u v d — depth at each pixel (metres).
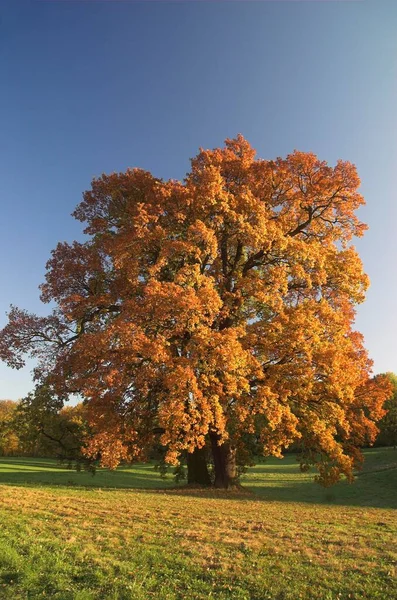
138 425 18.67
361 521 12.09
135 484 27.45
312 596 6.49
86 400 18.02
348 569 7.46
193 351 16.12
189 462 22.92
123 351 16.48
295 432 17.34
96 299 19.59
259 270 21.70
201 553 8.22
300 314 17.98
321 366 18.39
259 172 21.25
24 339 20.86
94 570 7.27
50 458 64.12
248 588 6.80
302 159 20.86
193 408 15.67
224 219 18.70
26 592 6.45
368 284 20.81
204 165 20.52
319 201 21.58
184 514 12.00
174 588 6.77
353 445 22.66
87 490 17.17
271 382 17.84
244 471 25.33
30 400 22.02
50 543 8.48
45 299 20.91
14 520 10.04
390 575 7.12
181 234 19.23
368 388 22.03
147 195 20.20
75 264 20.44
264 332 18.17
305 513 13.54
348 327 20.86
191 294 15.76
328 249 21.17
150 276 18.84
